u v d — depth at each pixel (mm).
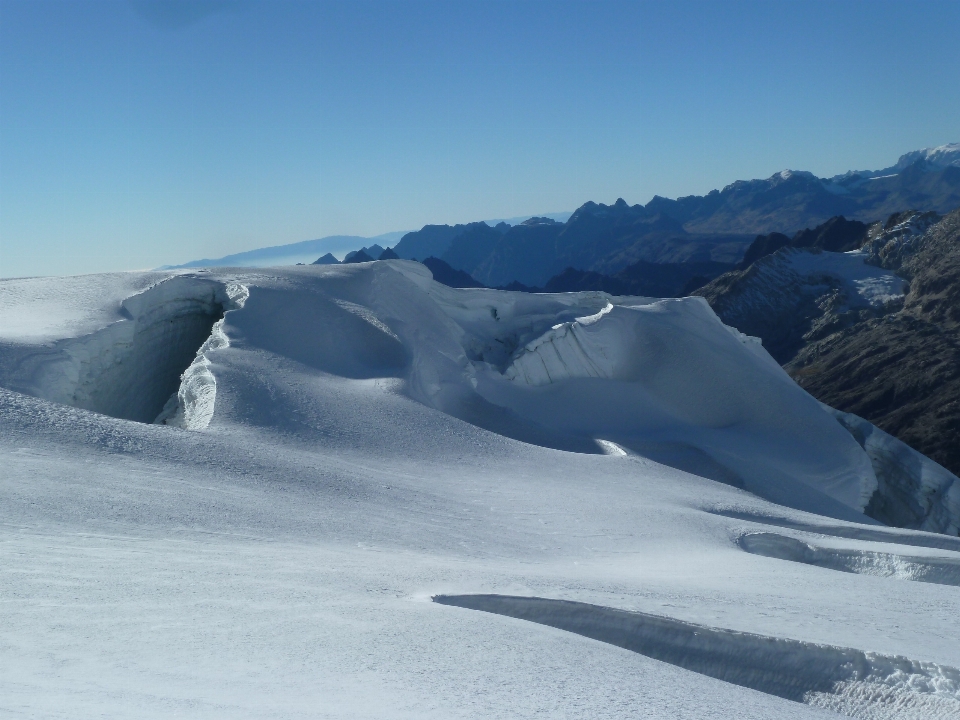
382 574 8391
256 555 8656
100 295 27625
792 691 7633
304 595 6996
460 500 15273
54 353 20484
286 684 4637
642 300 45219
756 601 9906
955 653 8336
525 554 11922
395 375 26328
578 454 22750
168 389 28703
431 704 4508
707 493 20359
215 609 6277
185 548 8617
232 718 3764
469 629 6426
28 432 13391
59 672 4500
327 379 24078
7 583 6512
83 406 21469
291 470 14719
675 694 5656
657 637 7918
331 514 12180
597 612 8062
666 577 10977
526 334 40344
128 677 4504
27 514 9234
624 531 14547
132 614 5953
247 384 21281
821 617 9477
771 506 20438
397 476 16703
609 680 5684
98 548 8133
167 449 14258
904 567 14453
